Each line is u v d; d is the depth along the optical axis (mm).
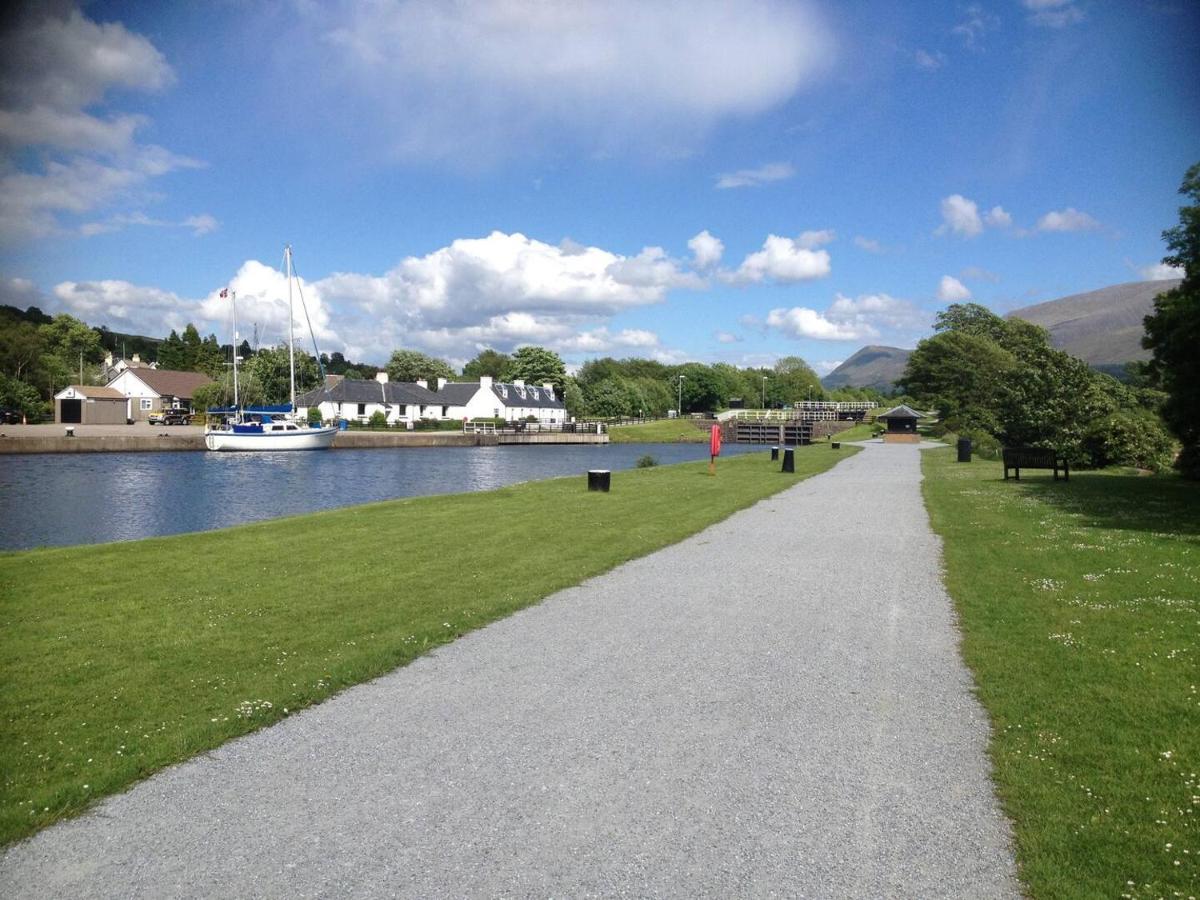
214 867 4387
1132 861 4387
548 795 5180
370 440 75688
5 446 55469
